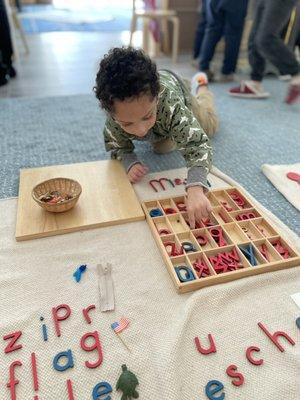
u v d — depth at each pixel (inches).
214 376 22.1
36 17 152.7
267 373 22.3
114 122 38.1
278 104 67.4
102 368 22.4
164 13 96.0
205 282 27.3
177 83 43.0
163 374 21.7
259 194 39.9
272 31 65.9
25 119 58.3
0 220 34.0
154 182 40.6
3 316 25.3
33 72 89.4
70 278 28.3
